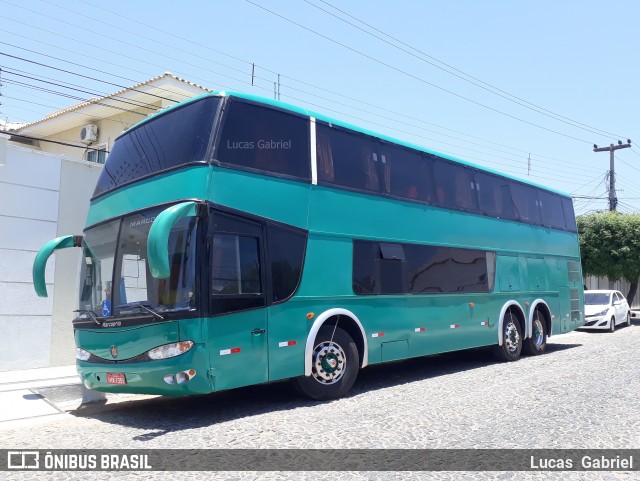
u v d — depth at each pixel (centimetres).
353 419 767
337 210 956
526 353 1523
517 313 1448
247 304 797
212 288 757
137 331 766
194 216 762
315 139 945
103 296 836
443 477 547
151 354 747
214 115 814
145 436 701
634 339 1930
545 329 1576
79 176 1326
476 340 1278
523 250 1505
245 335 791
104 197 919
